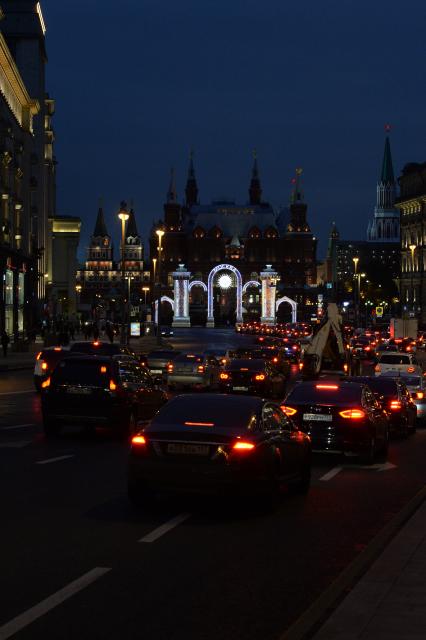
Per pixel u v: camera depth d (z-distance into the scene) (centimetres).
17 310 10281
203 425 1584
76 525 1450
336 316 5766
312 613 969
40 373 4375
